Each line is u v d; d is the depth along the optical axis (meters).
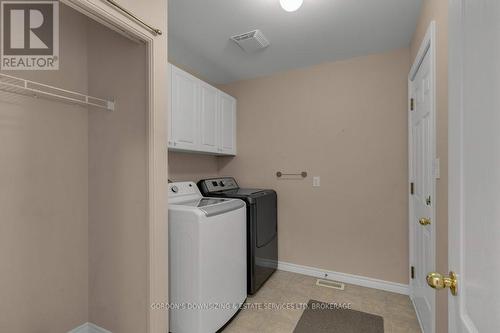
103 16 1.12
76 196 1.58
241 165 2.99
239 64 2.58
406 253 2.22
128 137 1.48
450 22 0.68
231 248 1.87
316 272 2.57
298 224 2.68
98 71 1.58
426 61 1.53
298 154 2.69
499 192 0.42
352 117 2.44
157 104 1.42
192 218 1.59
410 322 1.81
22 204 1.34
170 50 2.29
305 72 2.65
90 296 1.64
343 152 2.48
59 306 1.51
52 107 1.47
